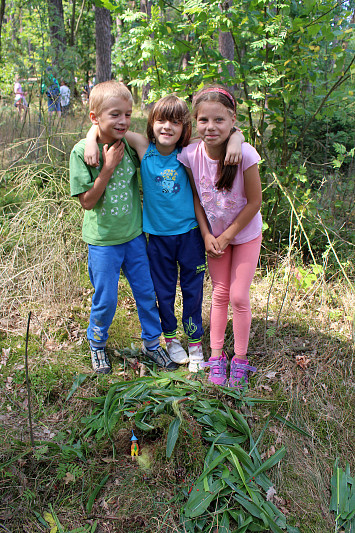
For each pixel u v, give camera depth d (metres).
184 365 2.85
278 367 2.80
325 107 3.74
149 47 3.08
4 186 4.81
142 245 2.62
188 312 2.75
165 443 2.11
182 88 3.46
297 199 3.64
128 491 2.02
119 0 3.40
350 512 2.09
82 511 1.95
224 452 2.12
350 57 3.82
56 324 3.13
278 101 3.67
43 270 3.49
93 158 2.19
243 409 2.46
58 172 4.55
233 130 2.34
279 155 4.01
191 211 2.59
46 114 5.91
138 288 2.66
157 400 2.29
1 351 2.85
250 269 2.52
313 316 3.29
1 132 6.00
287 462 2.27
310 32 3.30
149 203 2.56
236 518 1.93
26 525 1.86
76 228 3.93
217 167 2.37
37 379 2.59
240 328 2.60
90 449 2.18
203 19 3.21
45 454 2.13
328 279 3.66
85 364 2.80
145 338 2.79
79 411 2.42
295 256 3.72
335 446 2.41
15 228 3.80
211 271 2.66
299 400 2.60
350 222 4.33
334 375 2.79
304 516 2.05
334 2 3.39
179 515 1.93
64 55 5.61
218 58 3.44
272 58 3.53
